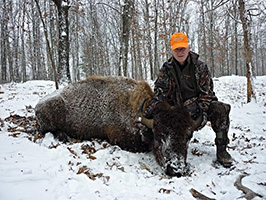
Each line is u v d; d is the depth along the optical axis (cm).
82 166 330
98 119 484
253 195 251
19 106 753
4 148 373
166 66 418
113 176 314
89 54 3222
